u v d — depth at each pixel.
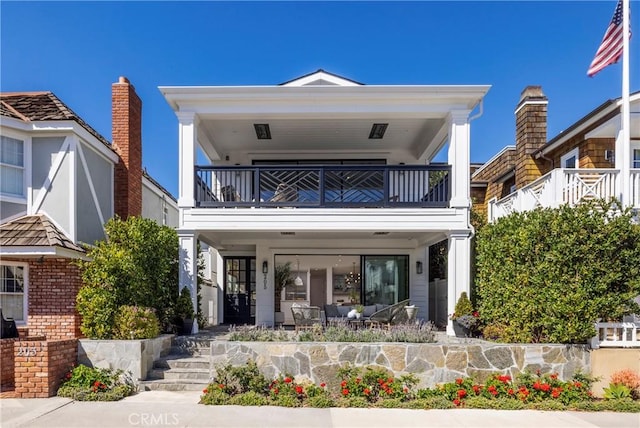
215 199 11.69
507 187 15.47
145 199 15.68
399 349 7.91
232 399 7.14
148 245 9.77
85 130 10.24
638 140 11.30
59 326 9.36
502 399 7.16
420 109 10.43
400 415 6.61
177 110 10.50
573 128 11.27
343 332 8.60
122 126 12.32
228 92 10.21
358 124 11.88
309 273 13.74
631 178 9.73
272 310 13.44
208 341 9.43
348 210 10.28
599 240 7.86
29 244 8.79
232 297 14.92
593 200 8.16
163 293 10.33
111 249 9.12
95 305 8.71
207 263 16.61
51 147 9.97
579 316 7.82
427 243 12.83
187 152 10.41
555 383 7.39
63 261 9.48
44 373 7.48
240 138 13.14
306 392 7.40
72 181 9.87
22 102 10.87
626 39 9.52
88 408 6.90
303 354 7.92
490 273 9.60
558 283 7.93
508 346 7.88
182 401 7.34
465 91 10.12
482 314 9.67
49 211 9.83
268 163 14.43
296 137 13.05
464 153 10.41
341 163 14.37
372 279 13.73
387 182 10.54
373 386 7.45
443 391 7.38
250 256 15.05
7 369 8.14
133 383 8.13
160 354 9.02
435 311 14.45
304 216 10.30
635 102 9.89
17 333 8.73
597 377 7.73
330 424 6.19
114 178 12.14
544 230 8.20
